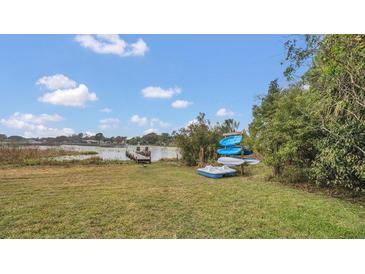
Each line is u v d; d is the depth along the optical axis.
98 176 8.56
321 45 4.45
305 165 6.39
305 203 4.59
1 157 13.16
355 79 4.52
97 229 3.26
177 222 3.54
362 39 3.87
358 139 4.62
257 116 8.30
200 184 6.80
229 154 9.73
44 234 3.10
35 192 5.59
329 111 5.28
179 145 13.18
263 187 6.27
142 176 8.62
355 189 4.97
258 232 3.17
